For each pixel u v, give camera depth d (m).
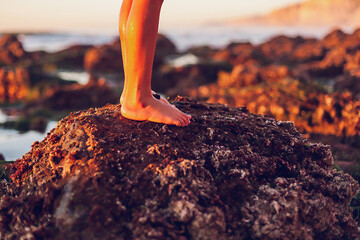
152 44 2.54
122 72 29.55
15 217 2.22
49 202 2.16
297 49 35.66
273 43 40.62
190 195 2.09
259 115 3.43
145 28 2.46
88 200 2.08
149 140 2.52
